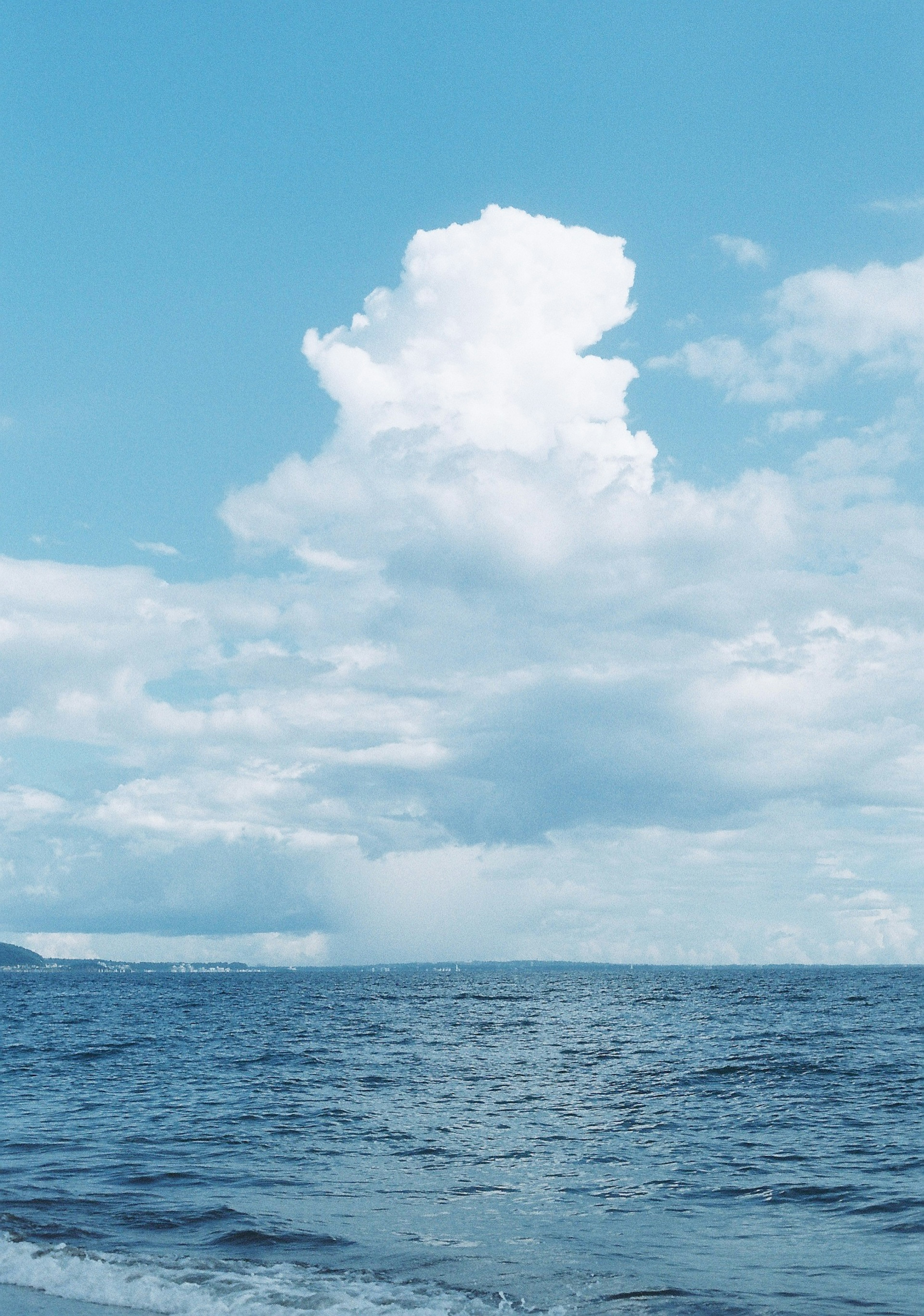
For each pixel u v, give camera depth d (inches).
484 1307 595.2
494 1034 2721.5
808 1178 926.4
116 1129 1202.0
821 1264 682.8
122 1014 3902.6
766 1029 2691.9
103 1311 595.5
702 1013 3560.5
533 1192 895.1
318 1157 1046.4
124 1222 781.9
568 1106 1379.2
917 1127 1168.2
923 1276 653.9
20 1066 1905.8
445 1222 795.4
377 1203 856.3
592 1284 639.8
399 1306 596.1
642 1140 1129.4
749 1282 642.8
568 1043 2391.7
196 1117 1288.1
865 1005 3986.2
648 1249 722.2
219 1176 948.6
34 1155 1040.2
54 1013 4018.2
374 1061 2006.6
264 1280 642.2
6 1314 591.2
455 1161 1026.7
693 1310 592.7
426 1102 1425.9
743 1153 1047.6
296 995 6338.6
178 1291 624.7
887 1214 799.7
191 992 7071.9
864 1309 595.2
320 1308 592.7
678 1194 884.6
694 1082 1589.6
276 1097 1476.4
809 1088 1488.7
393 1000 5418.3
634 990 6678.2
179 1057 2075.5
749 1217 807.1
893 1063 1768.0
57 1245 715.4
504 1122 1253.7
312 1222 789.9
